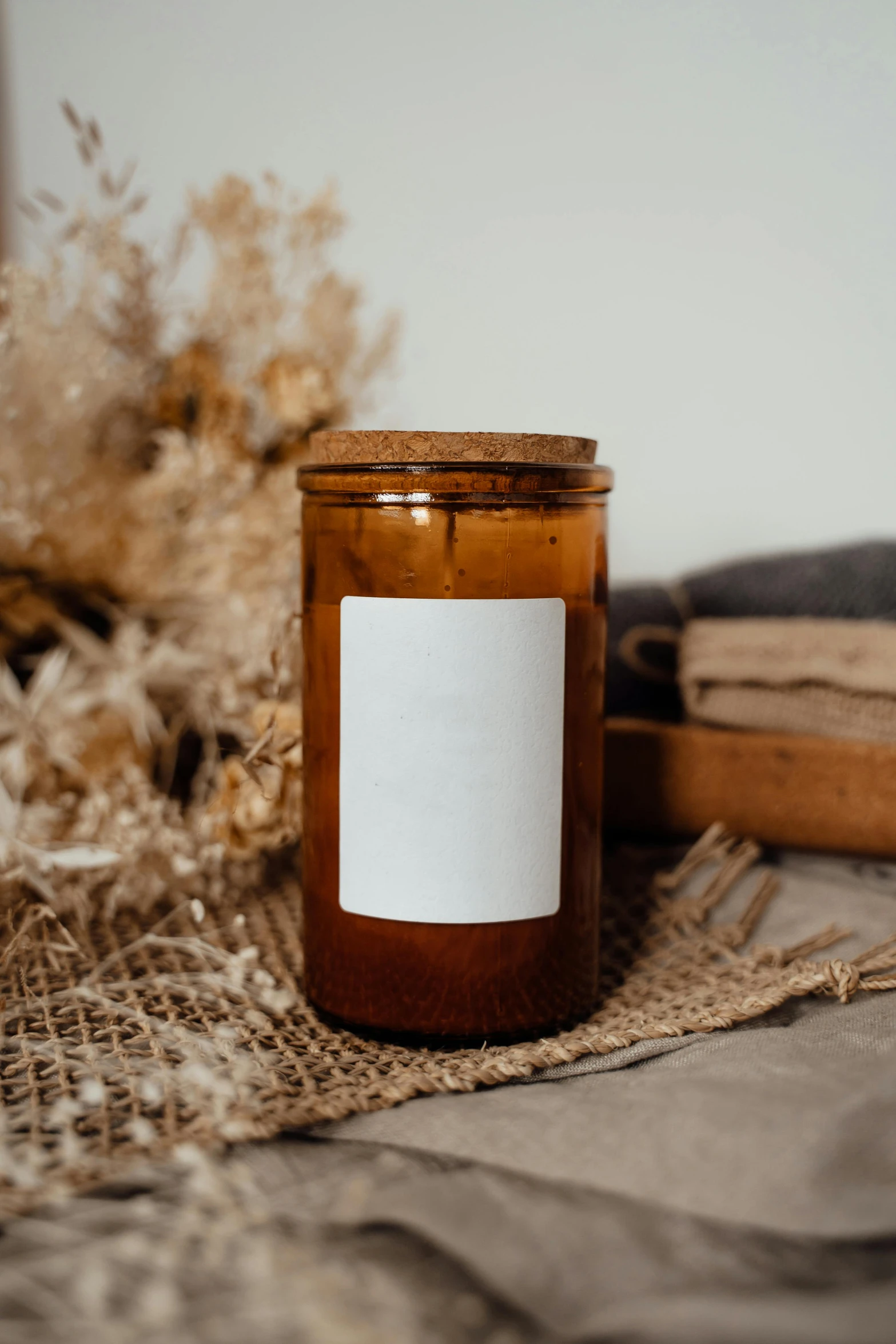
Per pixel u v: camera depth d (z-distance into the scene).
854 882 0.44
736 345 0.54
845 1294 0.27
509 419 0.56
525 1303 0.27
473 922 0.36
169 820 0.45
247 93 0.57
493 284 0.56
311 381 0.47
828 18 0.52
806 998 0.38
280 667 0.43
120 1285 0.28
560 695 0.36
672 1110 0.32
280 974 0.40
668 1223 0.29
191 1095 0.33
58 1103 0.32
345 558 0.36
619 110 0.54
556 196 0.55
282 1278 0.28
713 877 0.44
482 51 0.54
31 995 0.38
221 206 0.49
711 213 0.54
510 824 0.35
